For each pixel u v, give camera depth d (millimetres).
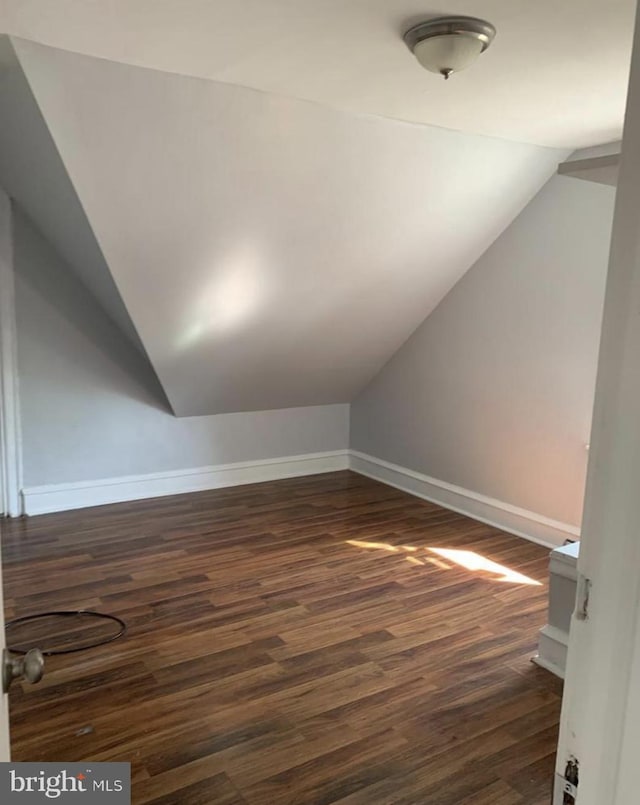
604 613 625
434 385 4254
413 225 3326
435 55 1876
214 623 2693
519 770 1908
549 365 3484
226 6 1732
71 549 3424
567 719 680
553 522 3553
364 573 3209
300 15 1779
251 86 2309
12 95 2266
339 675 2352
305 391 4613
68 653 2453
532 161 3211
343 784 1838
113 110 2246
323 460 5008
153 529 3736
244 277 3250
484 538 3703
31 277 3686
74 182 2467
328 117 2549
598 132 2885
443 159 2973
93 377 3980
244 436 4625
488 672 2393
